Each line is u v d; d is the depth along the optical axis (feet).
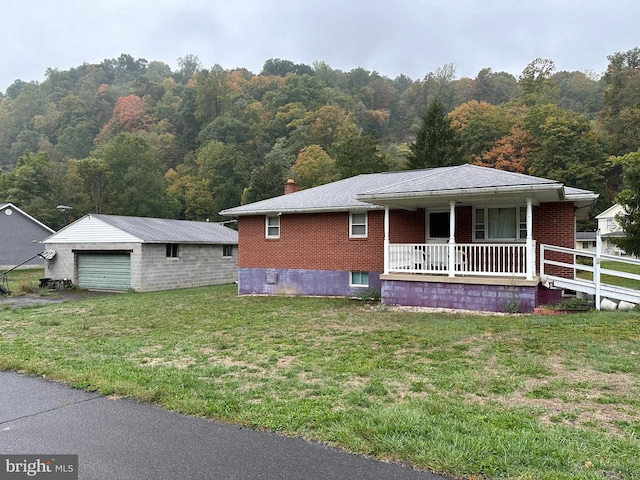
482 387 16.67
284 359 21.59
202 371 19.56
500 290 35.94
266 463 11.27
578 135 142.51
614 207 136.05
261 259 55.57
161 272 69.05
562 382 17.17
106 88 273.75
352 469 10.84
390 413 13.82
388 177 58.44
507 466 10.53
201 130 233.14
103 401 16.22
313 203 52.24
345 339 26.12
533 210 42.29
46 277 74.64
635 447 11.45
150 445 12.51
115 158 171.53
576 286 36.99
